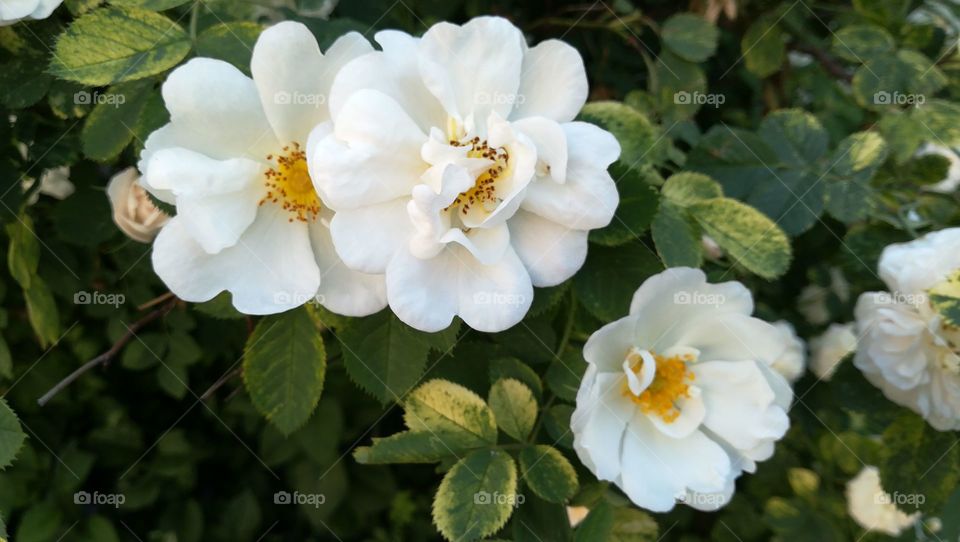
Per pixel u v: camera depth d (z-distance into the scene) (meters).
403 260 0.27
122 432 0.43
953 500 0.33
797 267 0.39
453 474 0.29
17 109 0.32
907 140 0.36
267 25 0.32
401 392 0.29
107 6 0.30
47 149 0.34
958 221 0.36
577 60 0.28
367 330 0.29
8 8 0.29
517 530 0.30
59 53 0.28
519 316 0.27
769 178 0.35
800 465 0.40
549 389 0.31
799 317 0.39
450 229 0.27
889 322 0.33
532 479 0.30
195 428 0.45
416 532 0.46
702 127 0.44
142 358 0.39
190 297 0.27
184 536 0.44
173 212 0.29
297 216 0.28
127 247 0.37
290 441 0.44
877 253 0.35
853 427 0.38
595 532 0.30
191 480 0.45
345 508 0.46
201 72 0.27
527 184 0.27
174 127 0.27
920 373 0.33
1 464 0.28
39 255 0.36
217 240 0.27
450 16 0.39
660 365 0.31
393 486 0.46
